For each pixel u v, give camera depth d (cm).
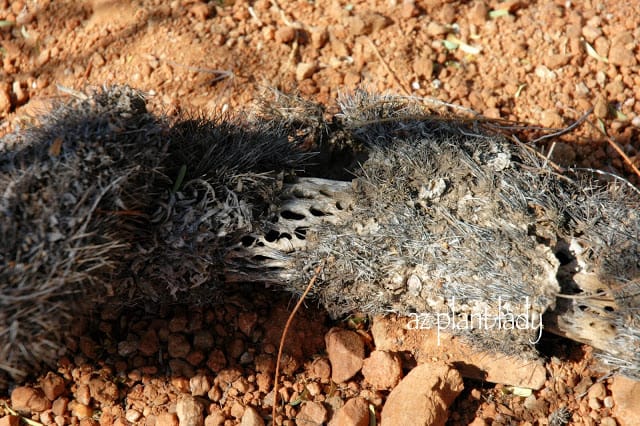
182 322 52
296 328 52
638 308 47
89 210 45
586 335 48
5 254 44
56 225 44
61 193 45
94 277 45
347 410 49
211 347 52
